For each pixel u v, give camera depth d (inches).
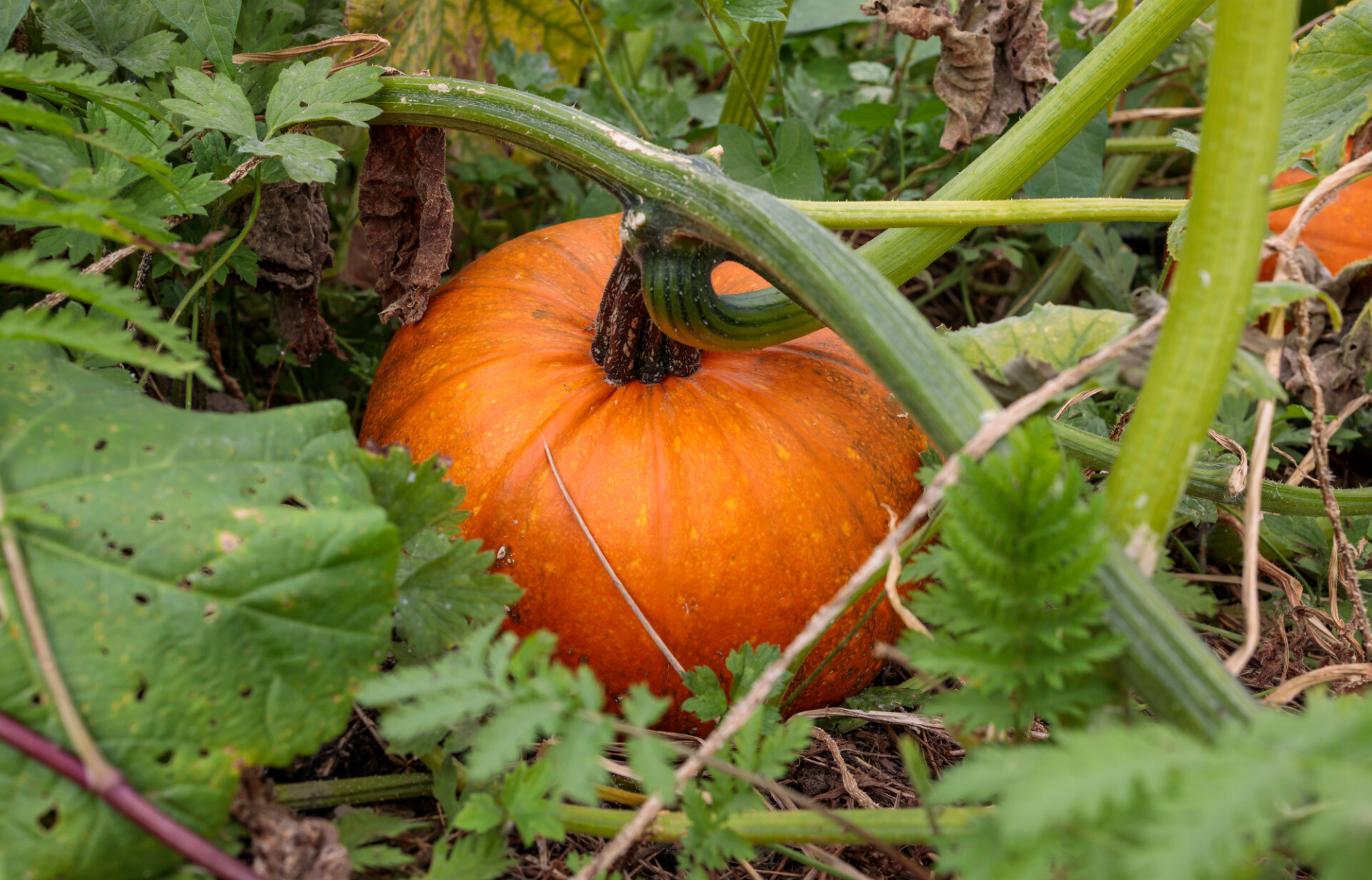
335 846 22.6
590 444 27.8
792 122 34.2
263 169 29.0
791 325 27.9
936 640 21.9
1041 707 21.7
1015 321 25.0
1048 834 20.2
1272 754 19.4
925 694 28.7
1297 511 29.1
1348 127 28.3
